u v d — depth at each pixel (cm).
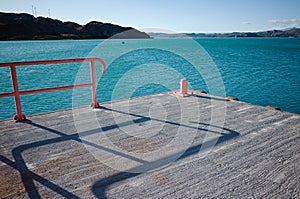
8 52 4359
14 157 283
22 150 300
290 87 1653
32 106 1212
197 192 218
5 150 300
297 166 261
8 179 238
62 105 1227
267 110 464
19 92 392
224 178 239
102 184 231
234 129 370
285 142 321
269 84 1742
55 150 301
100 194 215
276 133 352
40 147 309
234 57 3634
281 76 2028
